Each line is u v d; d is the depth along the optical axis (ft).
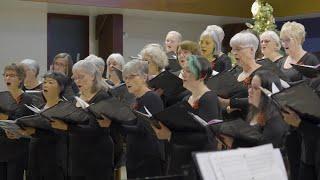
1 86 51.65
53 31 57.00
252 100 18.83
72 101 24.77
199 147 19.62
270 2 62.08
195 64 20.97
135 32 63.21
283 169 13.03
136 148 22.54
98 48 59.72
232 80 23.02
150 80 25.22
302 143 19.34
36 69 29.91
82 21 58.75
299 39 24.79
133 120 21.66
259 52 27.20
